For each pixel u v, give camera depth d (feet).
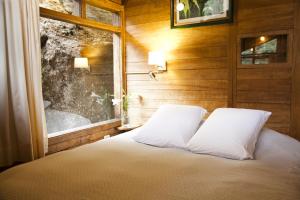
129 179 4.86
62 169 5.38
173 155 6.35
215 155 6.28
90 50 10.70
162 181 4.75
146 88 11.27
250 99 8.96
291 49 8.18
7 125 7.31
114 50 11.76
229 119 6.84
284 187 4.46
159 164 5.70
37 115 7.80
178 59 10.37
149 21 10.98
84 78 10.51
